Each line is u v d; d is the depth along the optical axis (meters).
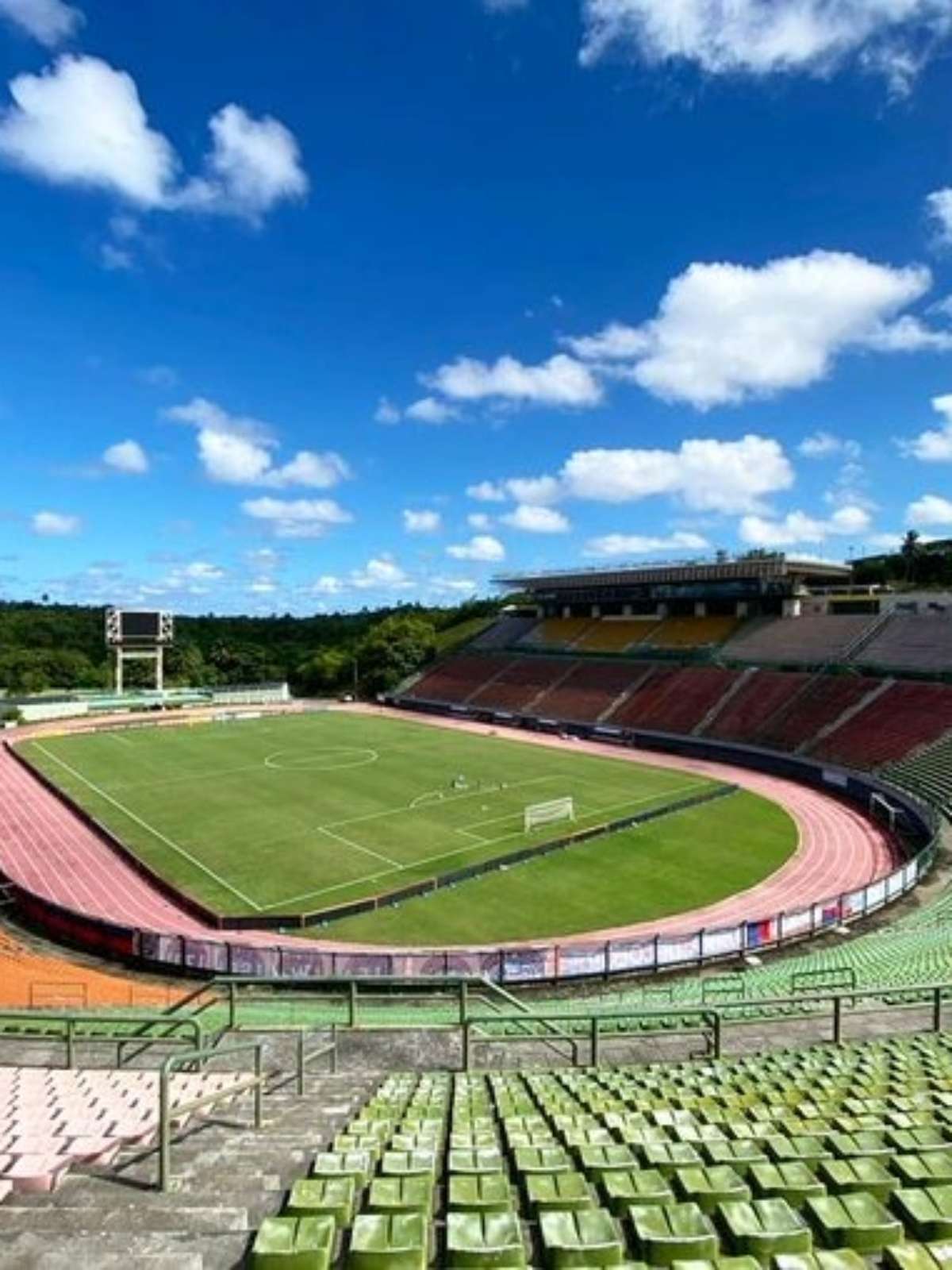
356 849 41.69
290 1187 8.26
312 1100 12.42
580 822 46.34
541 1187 7.95
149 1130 10.77
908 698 60.78
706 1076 13.12
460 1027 15.91
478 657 106.31
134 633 99.69
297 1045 15.70
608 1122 10.37
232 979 16.47
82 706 92.19
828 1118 10.28
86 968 29.28
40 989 27.33
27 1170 9.13
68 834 45.31
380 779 57.69
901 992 15.20
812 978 22.19
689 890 36.66
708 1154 8.84
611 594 100.12
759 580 85.81
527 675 95.38
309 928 32.84
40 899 33.31
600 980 28.16
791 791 55.25
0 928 33.09
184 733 78.88
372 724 86.12
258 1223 7.43
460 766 62.31
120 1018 14.45
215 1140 10.21
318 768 61.78
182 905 35.19
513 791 53.84
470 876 38.19
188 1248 6.76
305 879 37.56
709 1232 6.92
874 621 73.88
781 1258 6.34
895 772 52.56
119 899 36.16
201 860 40.25
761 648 80.00
